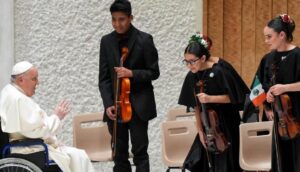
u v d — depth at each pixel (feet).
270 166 39.22
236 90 39.01
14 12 53.16
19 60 53.36
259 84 38.22
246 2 53.83
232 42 54.19
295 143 36.37
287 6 53.21
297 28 53.16
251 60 53.98
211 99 38.55
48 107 53.88
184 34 54.19
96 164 54.08
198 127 39.55
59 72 53.78
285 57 36.42
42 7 53.47
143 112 41.73
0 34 52.80
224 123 39.19
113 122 42.14
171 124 42.55
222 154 39.14
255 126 39.78
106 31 53.78
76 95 53.93
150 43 42.09
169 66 54.34
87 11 53.72
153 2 53.98
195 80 39.70
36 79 39.34
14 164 36.96
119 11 41.52
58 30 53.57
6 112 38.32
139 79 41.37
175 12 54.13
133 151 42.34
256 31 53.83
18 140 38.55
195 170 40.04
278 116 36.37
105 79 42.70
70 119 53.93
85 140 44.83
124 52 41.81
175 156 42.57
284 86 35.83
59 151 39.14
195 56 38.78
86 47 53.88
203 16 54.03
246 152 39.58
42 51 53.57
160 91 54.29
